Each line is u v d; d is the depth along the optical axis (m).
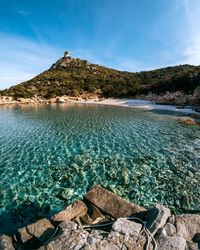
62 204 6.29
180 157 10.43
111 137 14.68
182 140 13.77
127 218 4.54
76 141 13.68
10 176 8.39
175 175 8.32
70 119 24.09
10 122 22.33
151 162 9.80
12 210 5.94
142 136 14.95
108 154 11.02
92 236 3.77
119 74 110.69
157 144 12.84
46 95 69.50
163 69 98.69
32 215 5.70
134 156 10.67
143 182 7.75
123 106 45.41
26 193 6.98
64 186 7.48
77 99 69.00
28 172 8.77
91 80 86.31
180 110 32.34
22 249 3.95
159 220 4.07
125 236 3.65
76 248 3.23
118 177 8.21
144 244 3.44
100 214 4.88
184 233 3.83
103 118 24.78
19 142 13.59
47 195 6.85
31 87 78.25
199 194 6.82
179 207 6.05
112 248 3.31
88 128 18.16
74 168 9.18
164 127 18.48
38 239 4.04
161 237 3.59
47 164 9.68
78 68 115.81
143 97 59.25
